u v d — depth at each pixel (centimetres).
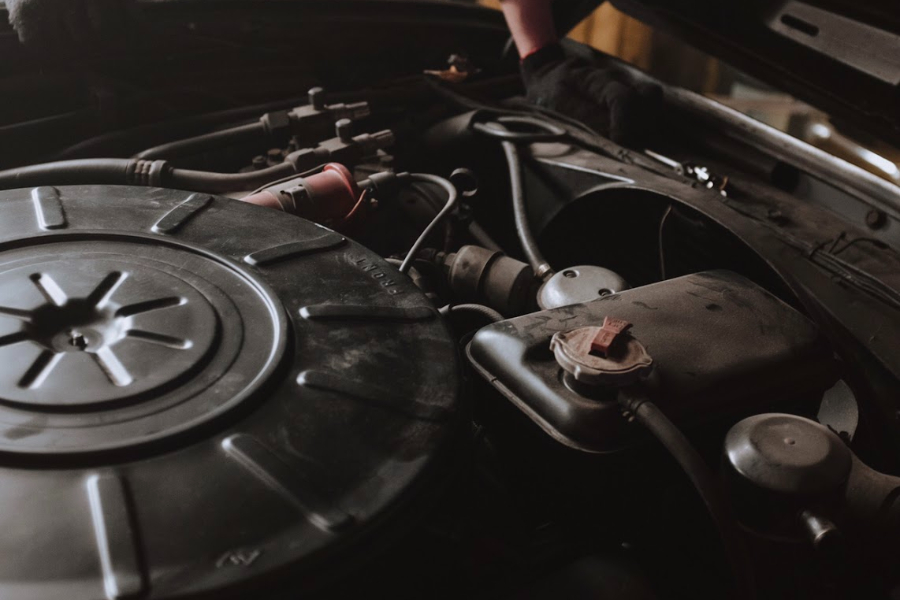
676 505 103
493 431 112
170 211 112
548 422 98
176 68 187
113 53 176
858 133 177
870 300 138
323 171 142
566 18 235
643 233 165
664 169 174
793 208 165
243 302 96
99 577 66
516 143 177
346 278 105
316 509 74
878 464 118
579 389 97
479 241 158
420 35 227
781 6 191
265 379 85
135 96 175
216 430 79
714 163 185
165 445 76
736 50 197
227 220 112
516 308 140
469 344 110
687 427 100
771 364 107
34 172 138
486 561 100
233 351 88
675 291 118
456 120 189
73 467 73
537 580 97
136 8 159
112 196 114
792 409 109
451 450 85
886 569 103
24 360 82
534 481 109
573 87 203
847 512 101
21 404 77
